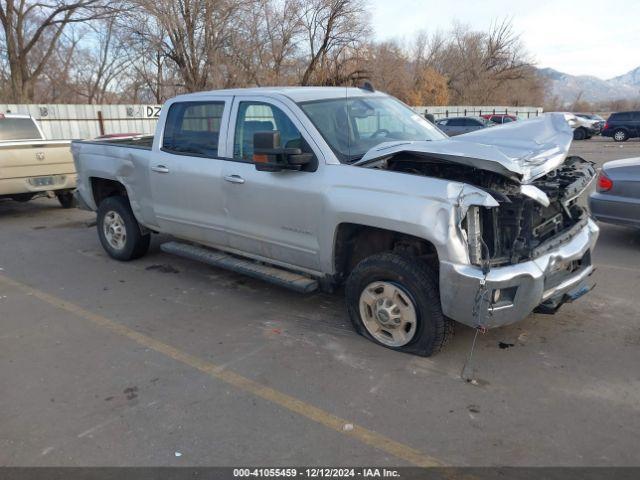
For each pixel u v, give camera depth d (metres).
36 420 3.34
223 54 27.78
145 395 3.61
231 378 3.81
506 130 4.67
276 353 4.16
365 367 3.92
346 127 4.60
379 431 3.18
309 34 34.75
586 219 4.45
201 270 6.29
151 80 34.75
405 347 4.06
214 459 2.96
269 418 3.33
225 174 4.95
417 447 3.04
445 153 3.64
